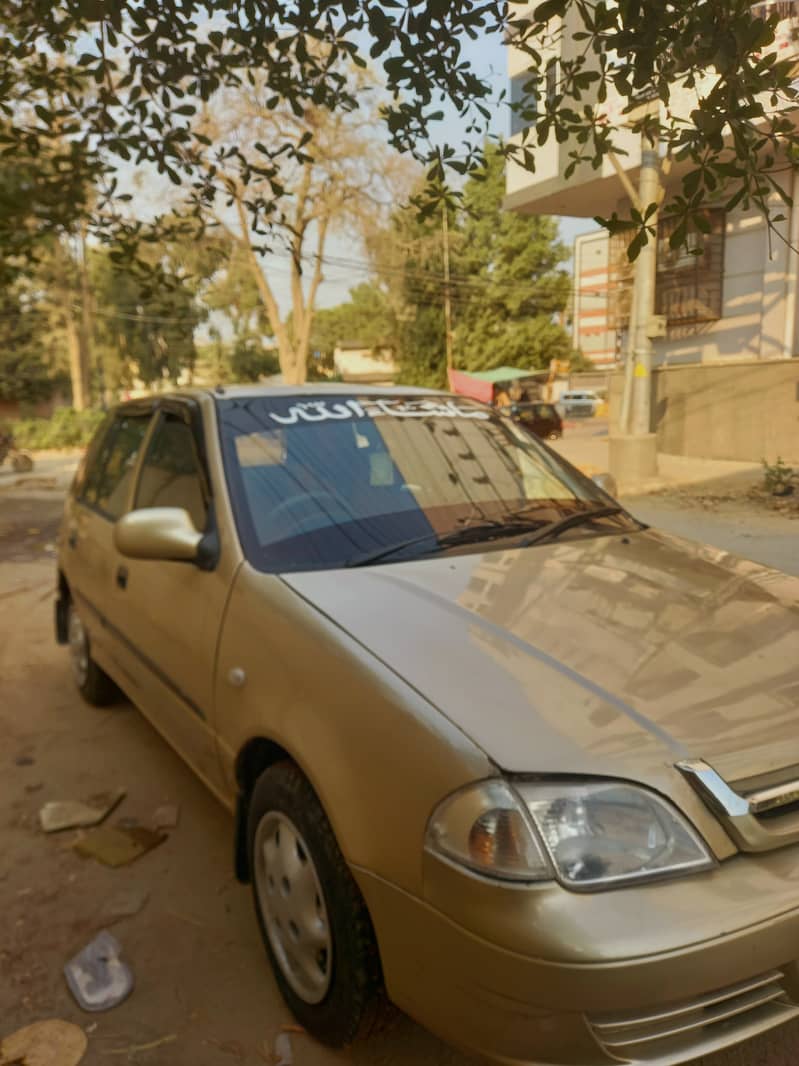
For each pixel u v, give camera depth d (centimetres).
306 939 233
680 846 179
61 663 577
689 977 169
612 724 193
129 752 429
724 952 171
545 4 298
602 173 1506
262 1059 231
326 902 218
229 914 297
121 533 296
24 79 467
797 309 1477
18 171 600
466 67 336
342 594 255
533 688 204
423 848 188
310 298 3303
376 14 327
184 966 270
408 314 3981
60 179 538
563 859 175
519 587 260
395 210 2781
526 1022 174
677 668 215
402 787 195
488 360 4094
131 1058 233
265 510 300
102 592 415
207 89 415
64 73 467
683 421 1672
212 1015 249
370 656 222
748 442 1545
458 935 180
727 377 1571
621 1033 175
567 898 172
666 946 168
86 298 3950
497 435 374
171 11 382
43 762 420
